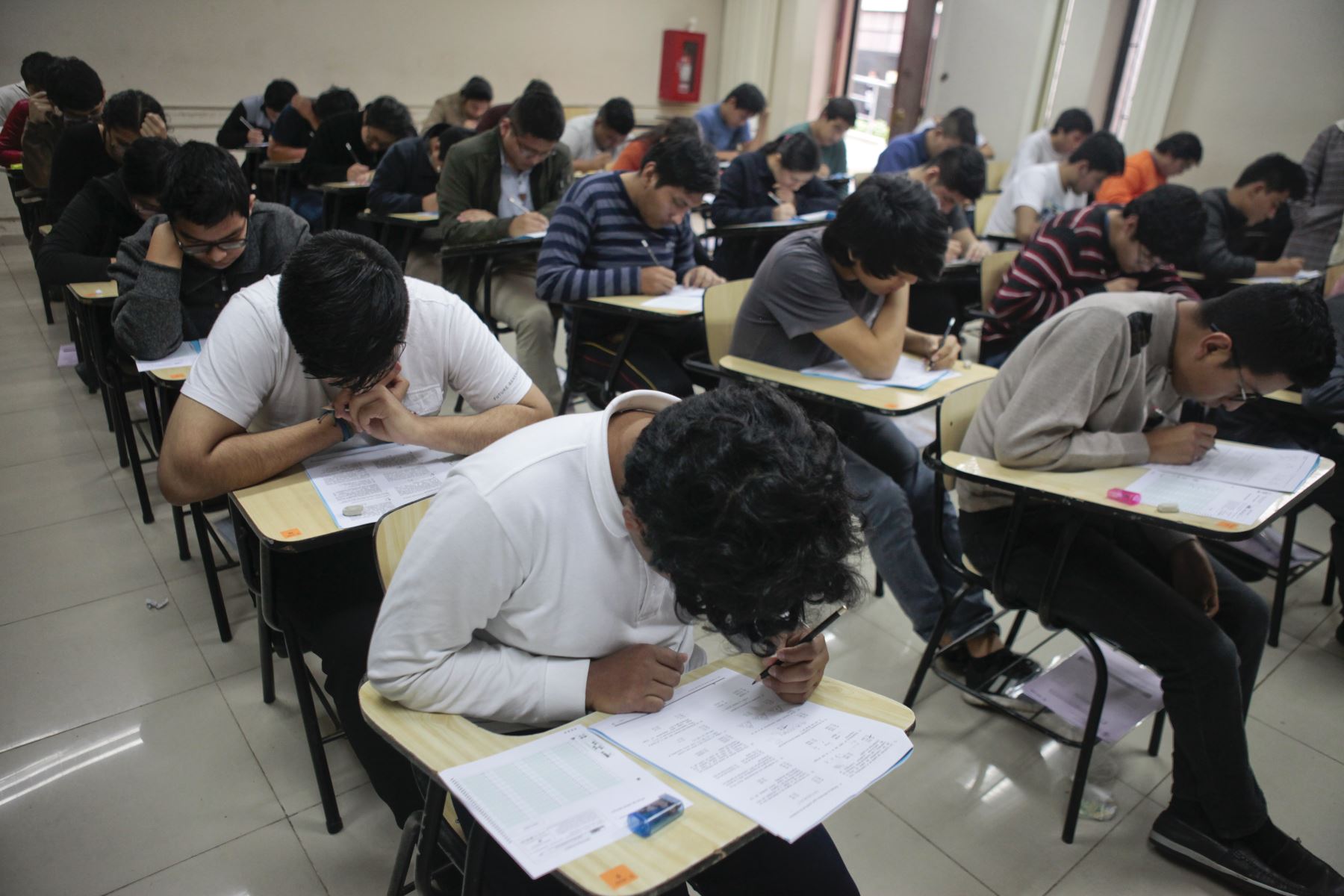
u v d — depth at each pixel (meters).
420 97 6.34
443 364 1.39
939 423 1.60
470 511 0.79
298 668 1.34
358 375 1.14
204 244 1.66
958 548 1.98
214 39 5.49
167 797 1.49
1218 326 1.40
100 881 1.33
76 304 2.67
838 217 1.79
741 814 0.68
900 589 1.83
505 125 2.94
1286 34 4.55
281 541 1.09
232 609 2.00
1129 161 4.42
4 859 1.35
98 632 1.90
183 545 2.17
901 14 6.92
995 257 3.03
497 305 2.93
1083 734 1.58
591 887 0.60
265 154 4.88
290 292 1.08
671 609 0.92
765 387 0.70
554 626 0.86
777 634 0.75
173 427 1.22
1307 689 1.96
